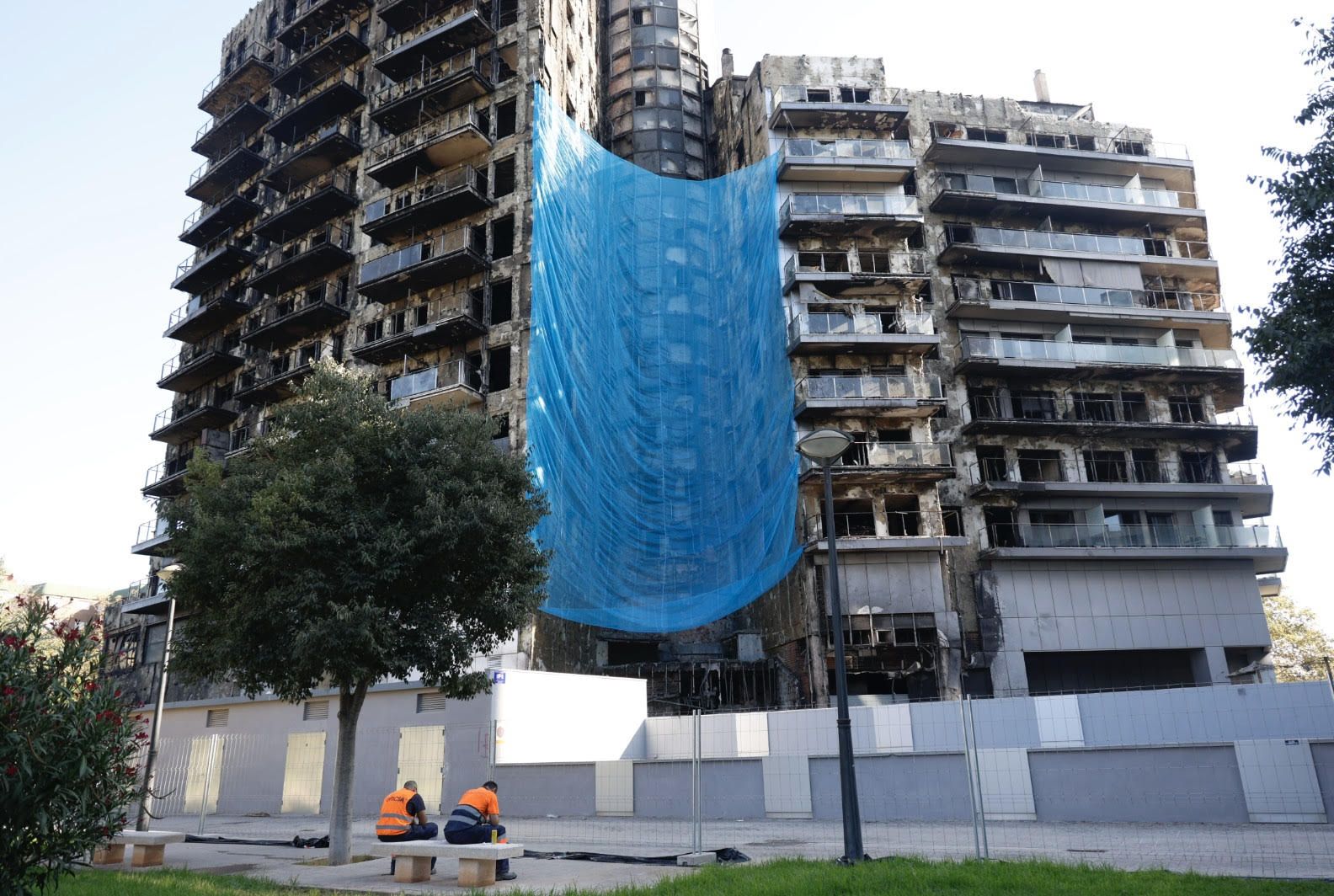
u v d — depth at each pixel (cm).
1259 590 4162
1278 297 1388
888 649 3675
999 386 4394
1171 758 1675
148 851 1344
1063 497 4219
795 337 4112
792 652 3875
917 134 4859
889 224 4375
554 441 3531
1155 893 830
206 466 1605
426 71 4816
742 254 4534
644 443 3997
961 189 4778
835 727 2647
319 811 2608
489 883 1102
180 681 1869
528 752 2573
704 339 4394
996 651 3841
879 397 4009
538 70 4500
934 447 3975
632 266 4350
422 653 1475
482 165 4488
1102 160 4809
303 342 5044
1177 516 4331
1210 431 4334
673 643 4306
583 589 3459
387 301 4628
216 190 6131
